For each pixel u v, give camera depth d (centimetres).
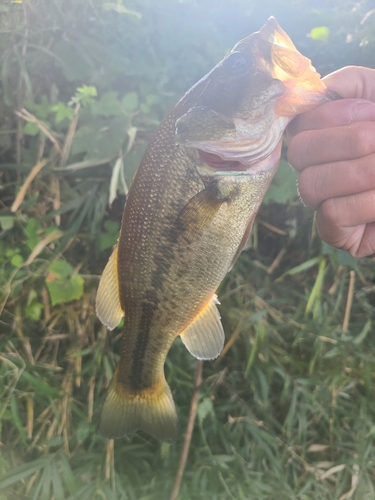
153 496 42
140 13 45
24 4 45
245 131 23
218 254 25
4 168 47
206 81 24
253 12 46
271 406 47
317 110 22
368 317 50
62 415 44
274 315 48
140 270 27
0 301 45
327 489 45
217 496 42
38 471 43
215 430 44
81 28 46
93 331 47
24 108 46
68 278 45
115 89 47
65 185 47
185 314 27
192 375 47
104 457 44
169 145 24
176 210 25
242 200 24
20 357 44
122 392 31
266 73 23
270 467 47
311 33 46
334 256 47
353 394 49
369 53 45
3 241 46
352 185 21
